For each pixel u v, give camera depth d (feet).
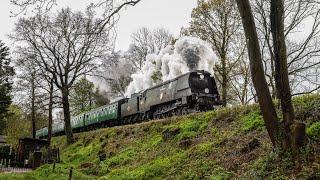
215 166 42.09
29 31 111.45
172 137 62.59
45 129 180.14
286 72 33.86
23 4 37.32
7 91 164.04
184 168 46.65
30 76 119.75
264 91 34.37
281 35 33.73
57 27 114.32
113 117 119.44
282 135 34.14
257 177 33.83
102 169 66.80
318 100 43.50
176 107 84.64
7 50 173.99
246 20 34.27
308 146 33.14
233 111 56.80
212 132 55.06
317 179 29.37
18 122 184.34
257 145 41.65
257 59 34.24
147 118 100.37
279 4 33.60
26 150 88.89
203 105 79.71
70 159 90.53
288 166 32.65
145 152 65.16
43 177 59.67
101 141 91.40
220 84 115.24
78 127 148.36
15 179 56.49
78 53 118.93
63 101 119.65
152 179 49.14
